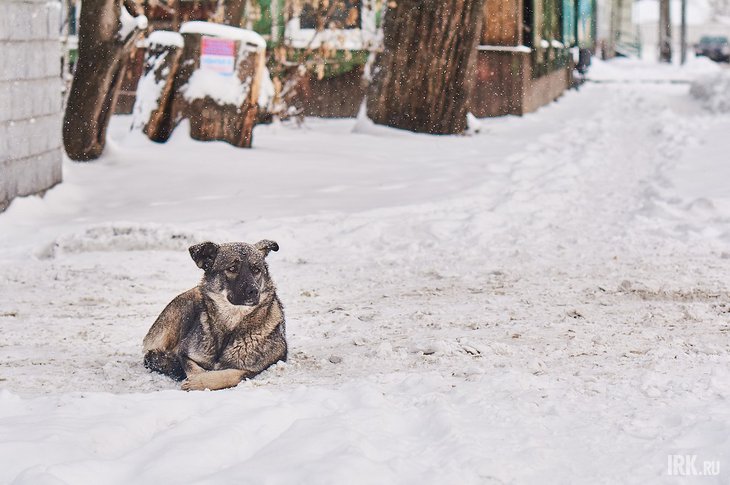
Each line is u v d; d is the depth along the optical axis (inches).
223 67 723.4
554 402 228.5
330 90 1026.1
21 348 303.7
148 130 717.9
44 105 558.9
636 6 3786.9
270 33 971.3
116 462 183.9
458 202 564.1
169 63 720.3
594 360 277.0
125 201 562.6
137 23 639.8
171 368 276.8
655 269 410.0
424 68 894.4
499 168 700.7
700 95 1405.0
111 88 644.7
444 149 804.6
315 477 171.2
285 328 309.7
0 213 508.4
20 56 523.8
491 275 409.4
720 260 423.8
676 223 493.0
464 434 202.2
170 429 201.6
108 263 425.7
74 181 604.7
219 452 188.4
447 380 254.7
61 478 173.2
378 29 984.3
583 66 1861.5
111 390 261.3
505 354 286.0
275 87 898.7
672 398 230.5
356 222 505.0
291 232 482.6
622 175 717.3
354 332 319.9
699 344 292.0
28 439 193.8
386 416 214.2
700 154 776.9
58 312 352.8
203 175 627.5
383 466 178.4
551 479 181.3
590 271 411.2
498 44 1082.7
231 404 221.8
